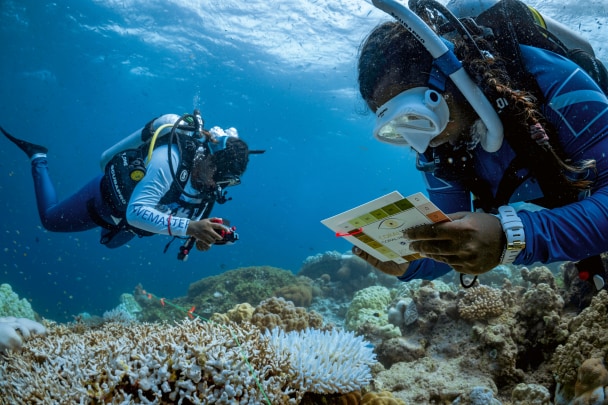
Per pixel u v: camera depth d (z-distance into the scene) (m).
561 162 1.59
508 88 1.59
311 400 2.45
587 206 1.46
